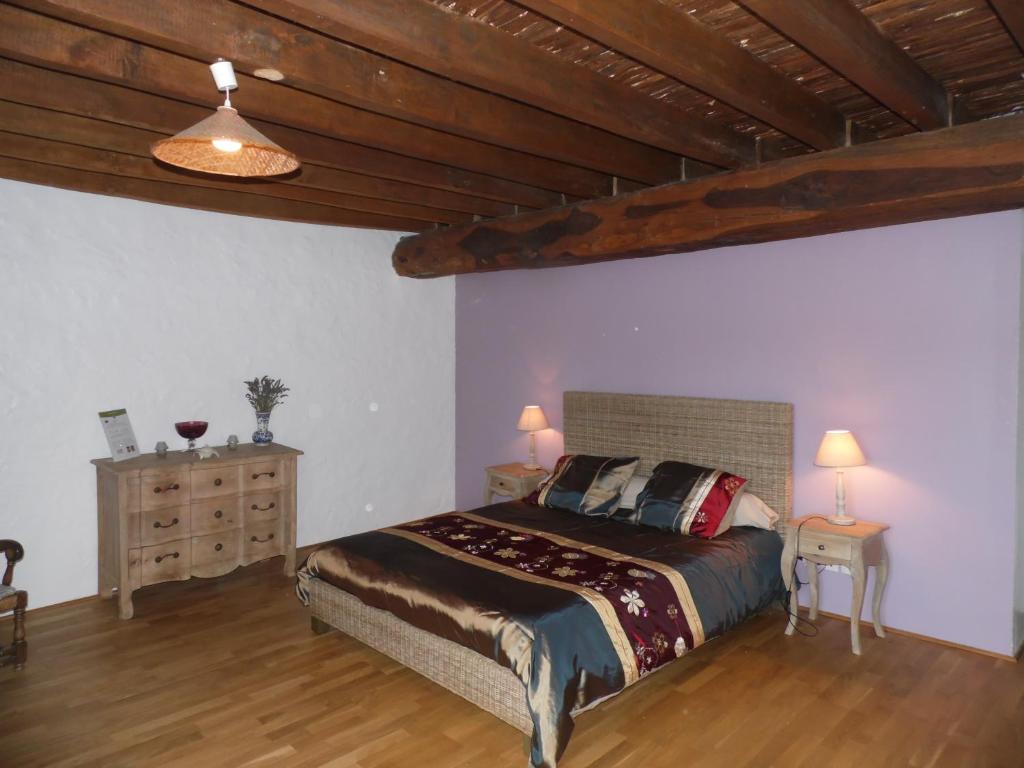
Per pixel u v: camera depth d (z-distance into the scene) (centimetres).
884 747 256
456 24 202
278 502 441
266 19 203
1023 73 245
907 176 270
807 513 388
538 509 428
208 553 409
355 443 534
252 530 429
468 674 274
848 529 342
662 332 446
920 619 352
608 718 277
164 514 391
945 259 336
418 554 333
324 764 247
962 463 336
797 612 363
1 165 343
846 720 275
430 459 587
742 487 387
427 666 293
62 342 393
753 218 317
